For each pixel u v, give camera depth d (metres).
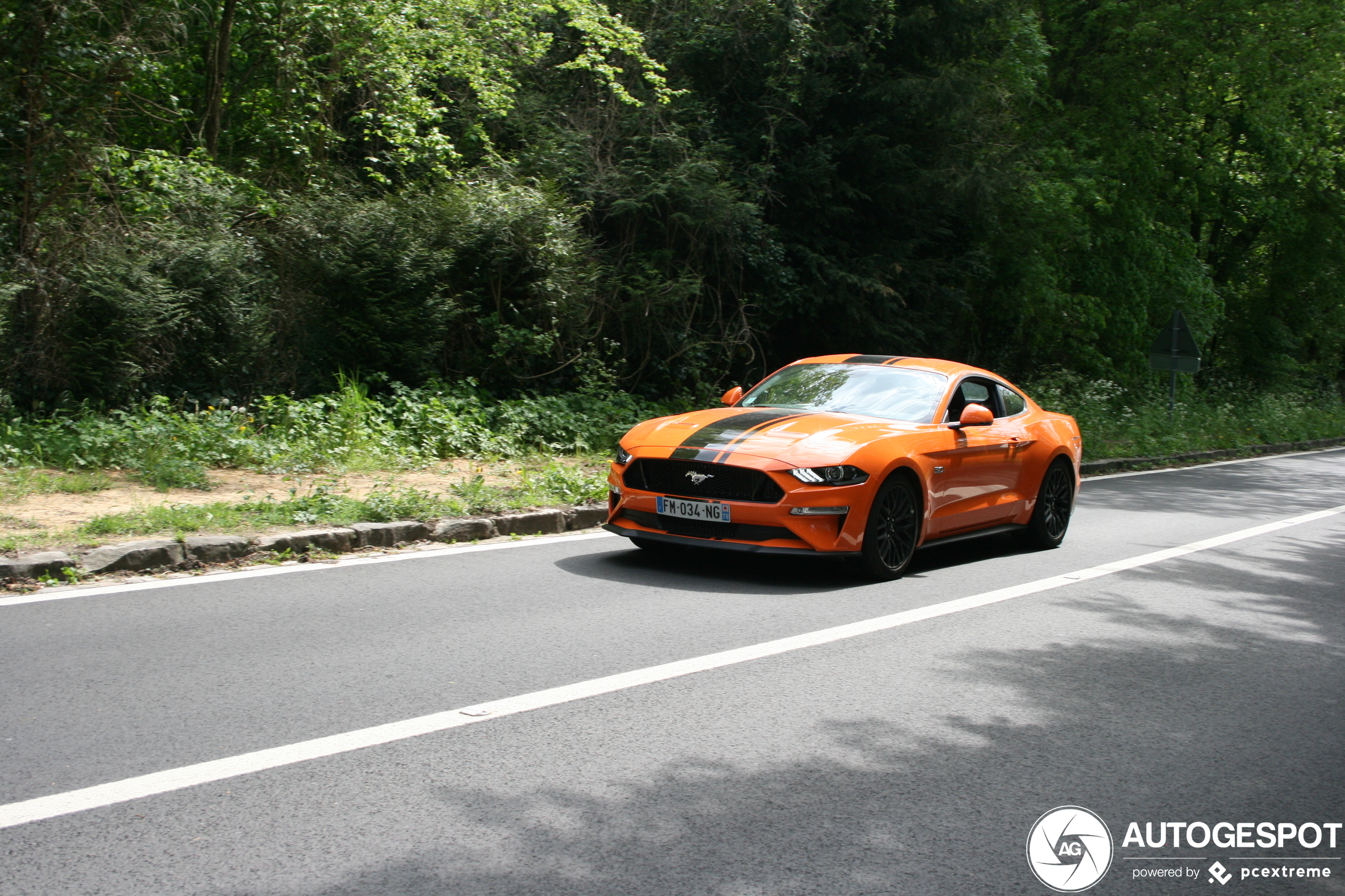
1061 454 9.54
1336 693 5.34
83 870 3.00
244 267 12.63
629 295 16.41
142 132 14.98
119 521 7.30
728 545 7.21
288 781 3.68
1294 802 3.94
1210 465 19.38
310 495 8.79
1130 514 12.02
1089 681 5.32
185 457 9.95
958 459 8.23
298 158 15.51
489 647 5.44
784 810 3.62
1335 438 27.66
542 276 14.80
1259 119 29.70
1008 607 6.90
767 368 19.44
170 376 11.74
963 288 22.08
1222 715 4.89
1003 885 3.18
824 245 19.12
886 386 8.74
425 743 4.09
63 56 11.53
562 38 17.73
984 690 5.08
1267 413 27.16
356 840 3.26
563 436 13.41
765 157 18.11
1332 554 9.70
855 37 19.17
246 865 3.07
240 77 16.12
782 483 7.12
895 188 19.23
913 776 3.98
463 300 14.62
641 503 7.56
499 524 8.73
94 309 11.02
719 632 5.93
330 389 13.14
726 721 4.48
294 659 5.10
